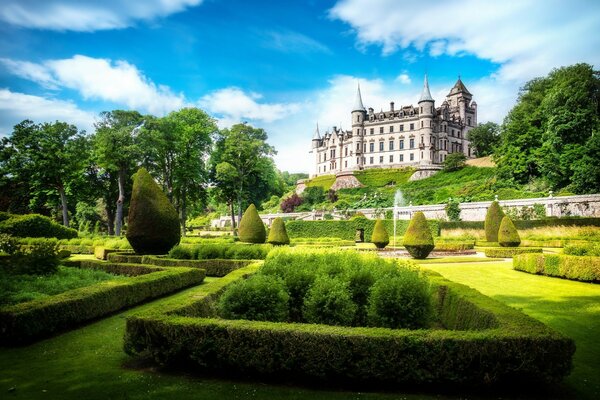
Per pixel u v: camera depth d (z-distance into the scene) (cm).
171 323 609
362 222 4281
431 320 780
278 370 578
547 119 4684
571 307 1040
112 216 4869
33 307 770
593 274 1374
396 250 2781
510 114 5700
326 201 7838
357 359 553
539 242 2934
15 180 3994
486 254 2334
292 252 1206
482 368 531
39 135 3891
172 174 4397
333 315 750
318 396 527
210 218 9156
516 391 548
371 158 10019
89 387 548
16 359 668
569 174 4172
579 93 4297
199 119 4472
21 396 516
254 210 3172
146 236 1952
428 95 9369
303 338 564
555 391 550
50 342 762
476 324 692
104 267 1583
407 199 6512
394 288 768
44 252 1200
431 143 9331
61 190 4044
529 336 528
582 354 695
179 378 586
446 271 1692
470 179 6856
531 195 4353
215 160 4966
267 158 5378
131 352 630
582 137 4200
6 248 1329
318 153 11956
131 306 1074
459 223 3941
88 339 782
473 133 8956
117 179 4572
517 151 4978
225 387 555
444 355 535
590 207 3391
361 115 10169
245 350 579
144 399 510
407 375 540
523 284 1383
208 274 1711
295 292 862
